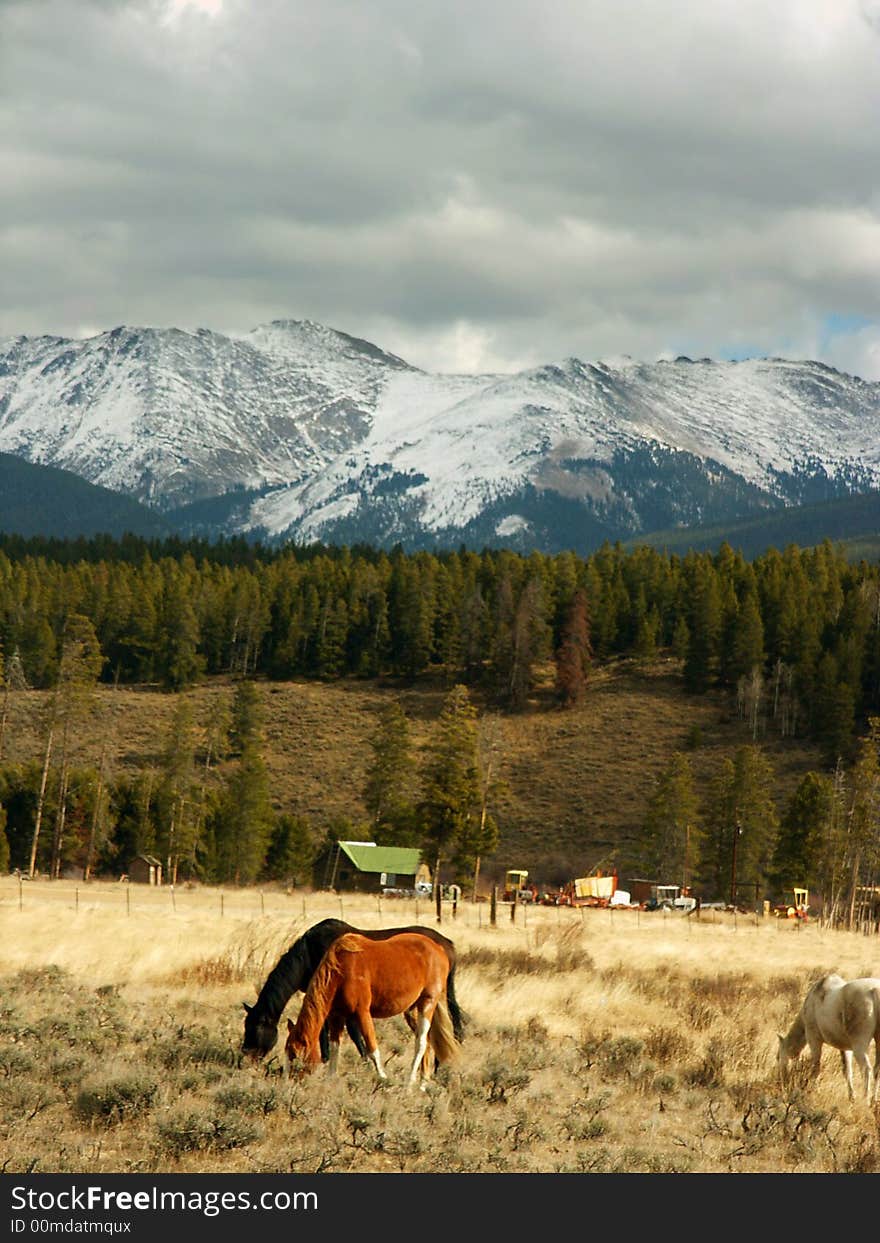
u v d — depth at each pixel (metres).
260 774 103.25
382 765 111.88
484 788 95.25
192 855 98.38
